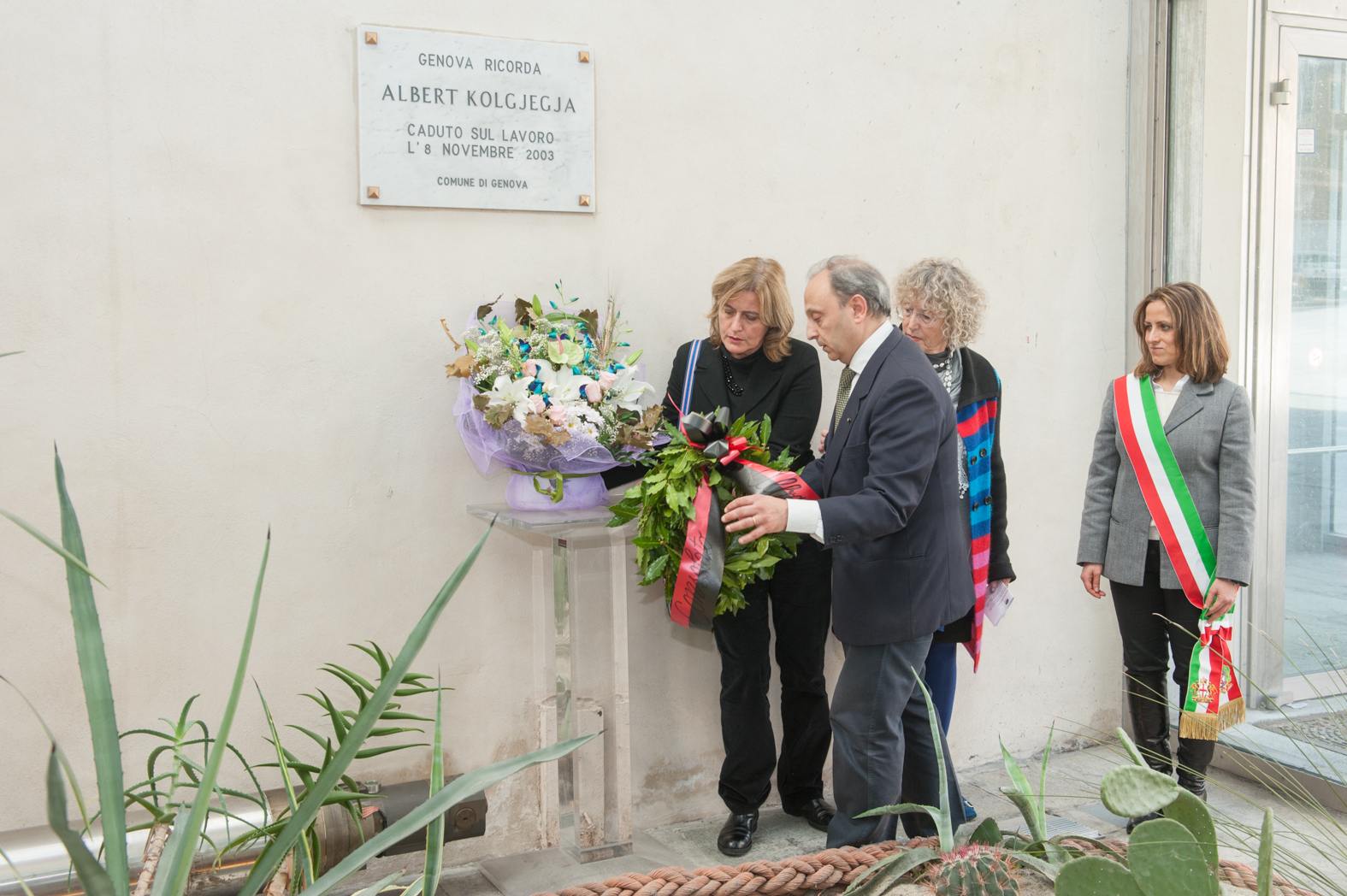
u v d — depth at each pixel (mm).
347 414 2553
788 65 2959
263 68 2438
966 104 3188
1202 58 3336
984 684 3322
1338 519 3615
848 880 1114
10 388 2283
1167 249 3445
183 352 2408
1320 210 3523
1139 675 2768
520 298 2660
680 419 2555
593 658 2494
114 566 2373
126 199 2344
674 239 2861
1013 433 3318
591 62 2729
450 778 2668
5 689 2297
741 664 2682
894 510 2031
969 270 3227
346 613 2572
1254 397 3445
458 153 2605
